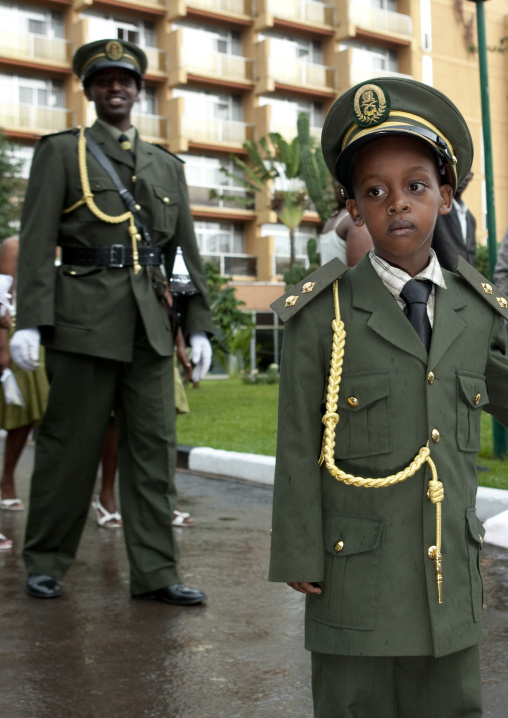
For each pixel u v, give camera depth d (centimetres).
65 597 375
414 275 195
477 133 3309
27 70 2845
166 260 403
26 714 262
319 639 188
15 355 364
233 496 592
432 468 184
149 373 377
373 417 187
